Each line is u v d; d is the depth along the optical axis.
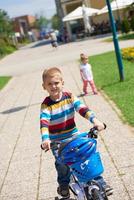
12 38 82.12
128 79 15.09
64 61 28.05
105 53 27.39
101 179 4.59
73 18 47.91
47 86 4.85
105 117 10.18
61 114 4.89
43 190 6.53
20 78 23.48
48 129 4.93
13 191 6.73
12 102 15.38
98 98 12.80
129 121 9.21
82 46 38.53
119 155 7.35
